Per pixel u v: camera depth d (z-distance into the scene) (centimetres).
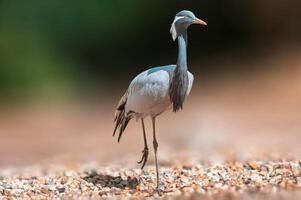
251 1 3528
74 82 3406
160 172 1062
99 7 3638
